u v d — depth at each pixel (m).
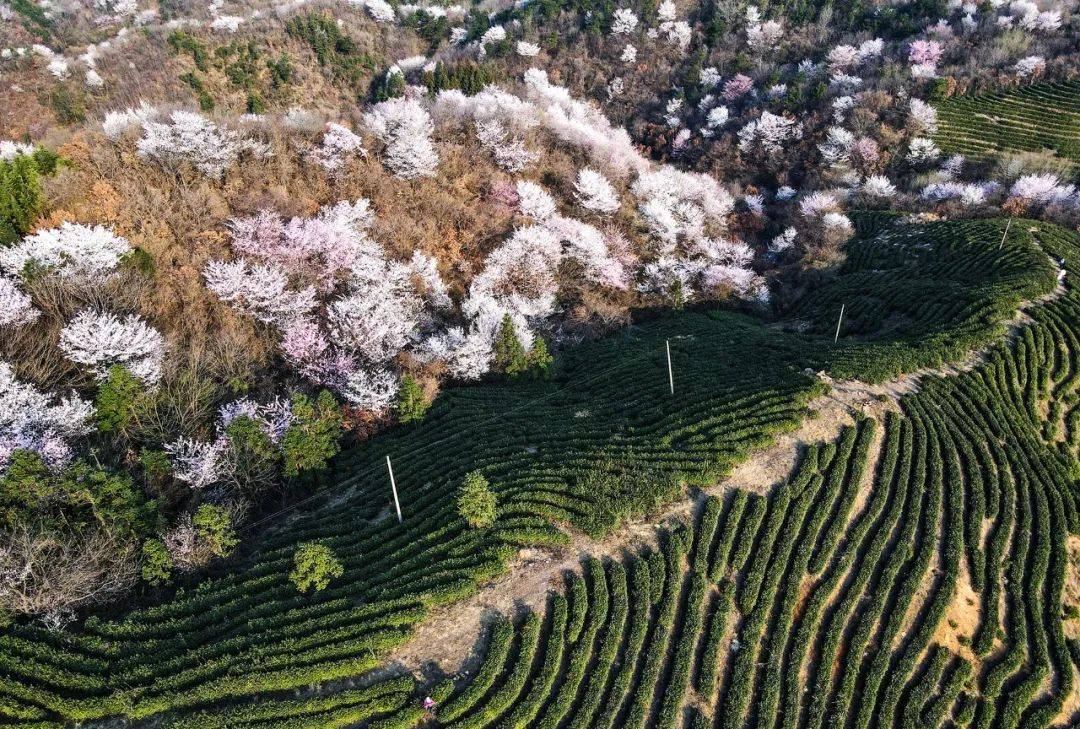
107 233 49.28
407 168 69.44
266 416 44.59
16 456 32.94
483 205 71.94
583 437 43.72
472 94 95.12
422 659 29.19
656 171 88.50
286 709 26.69
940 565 35.53
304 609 30.69
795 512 36.72
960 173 91.62
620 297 73.06
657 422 44.75
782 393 45.28
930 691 30.36
